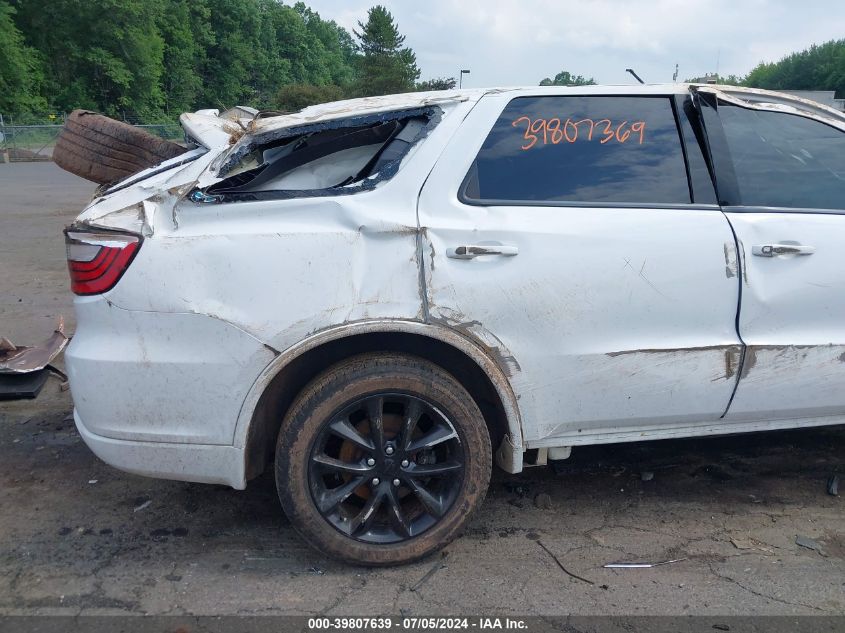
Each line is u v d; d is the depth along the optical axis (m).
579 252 2.81
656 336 2.90
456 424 2.80
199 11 69.31
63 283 7.61
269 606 2.66
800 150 3.24
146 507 3.35
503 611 2.63
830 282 3.02
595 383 2.89
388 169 2.82
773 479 3.65
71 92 49.78
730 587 2.78
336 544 2.80
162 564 2.91
